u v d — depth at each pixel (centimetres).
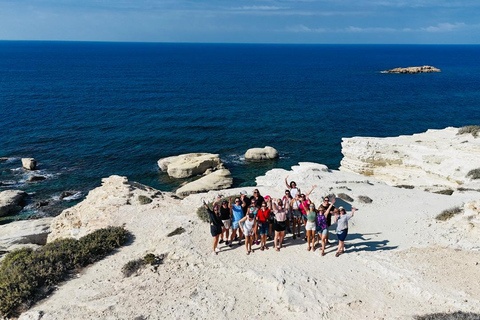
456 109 9362
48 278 1778
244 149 6406
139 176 5225
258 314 1446
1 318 1545
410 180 4169
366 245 1938
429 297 1434
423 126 7838
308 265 1717
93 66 19850
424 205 2717
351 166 4684
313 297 1477
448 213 2278
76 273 1894
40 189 4669
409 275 1566
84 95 10544
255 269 1692
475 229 1991
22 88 11350
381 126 7831
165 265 1848
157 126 7544
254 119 8269
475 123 7969
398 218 2395
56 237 2970
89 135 6844
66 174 5156
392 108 9506
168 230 2250
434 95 11319
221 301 1529
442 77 15862
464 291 1434
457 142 3900
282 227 1825
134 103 9650
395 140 4481
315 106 9725
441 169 3853
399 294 1490
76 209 3334
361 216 2462
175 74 16700
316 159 5984
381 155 4400
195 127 7562
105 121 7794
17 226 3372
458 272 1577
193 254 1878
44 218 3638
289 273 1633
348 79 15338
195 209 2683
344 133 7319
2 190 4584
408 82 14275
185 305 1516
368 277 1612
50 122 7562
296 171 3869
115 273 1841
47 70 17038
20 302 1605
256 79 15238
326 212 1792
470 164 3647
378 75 16812
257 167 5641
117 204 3033
